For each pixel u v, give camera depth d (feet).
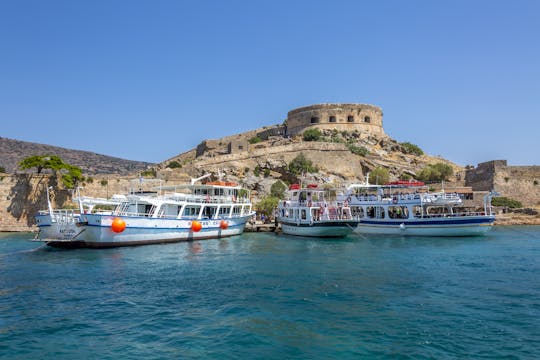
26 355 45.70
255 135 395.34
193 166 265.95
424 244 140.05
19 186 193.47
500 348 46.60
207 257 110.11
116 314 59.67
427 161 336.08
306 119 366.84
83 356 45.44
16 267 95.20
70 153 414.41
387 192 203.10
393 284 76.79
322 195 183.73
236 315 58.85
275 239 157.58
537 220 224.74
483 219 157.79
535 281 79.10
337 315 58.49
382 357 44.52
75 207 200.85
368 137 348.38
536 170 261.03
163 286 76.18
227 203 162.71
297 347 47.39
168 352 46.34
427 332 51.62
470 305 62.90
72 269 92.79
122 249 123.85
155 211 134.72
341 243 143.84
